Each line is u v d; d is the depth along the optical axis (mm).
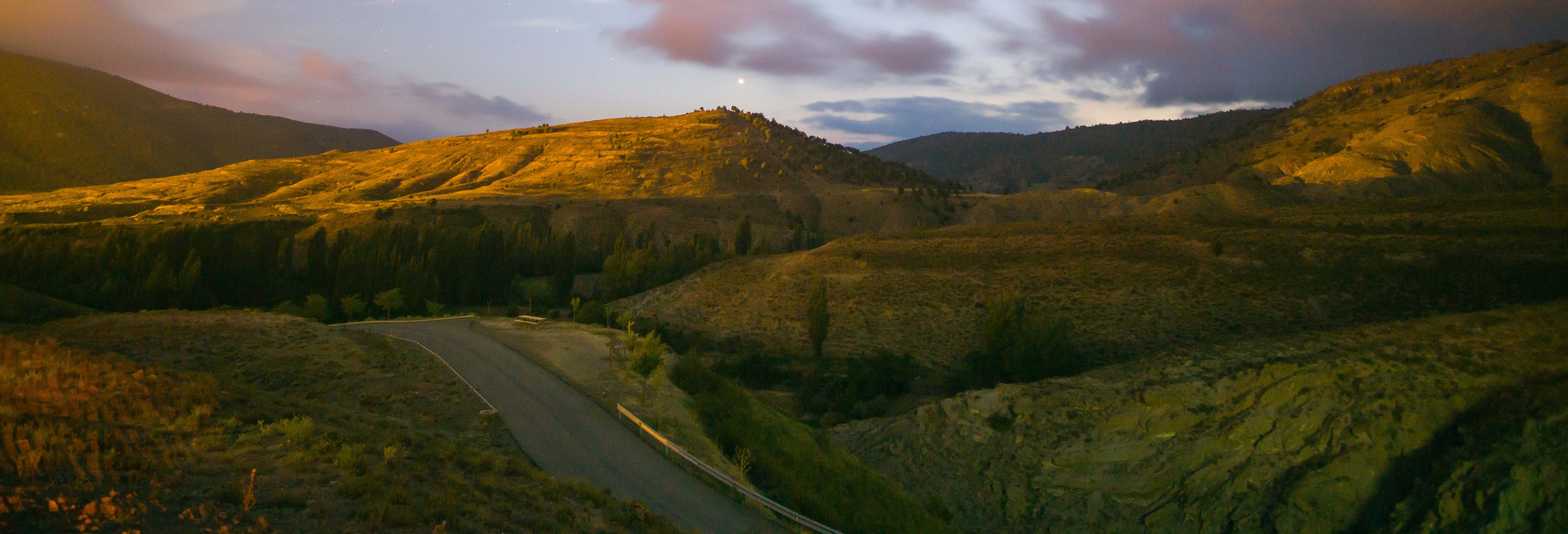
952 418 33906
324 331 36125
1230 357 31469
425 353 33406
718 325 69000
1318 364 28156
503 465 15844
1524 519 19062
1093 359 48219
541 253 115562
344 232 98062
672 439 22391
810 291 69125
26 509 8391
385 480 12391
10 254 80625
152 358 28516
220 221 136375
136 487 9992
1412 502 22047
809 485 23312
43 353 18453
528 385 28703
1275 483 25078
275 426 14578
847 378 51312
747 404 30750
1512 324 27000
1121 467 28406
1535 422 20953
